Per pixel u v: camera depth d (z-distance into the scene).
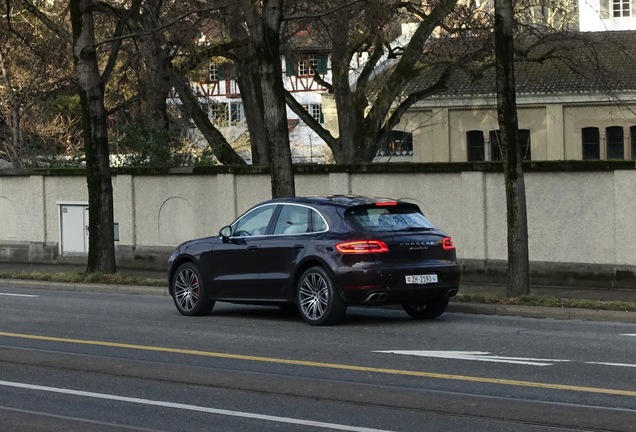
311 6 30.70
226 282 18.86
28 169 34.44
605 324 17.70
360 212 17.45
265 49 24.23
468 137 53.09
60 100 55.97
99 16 33.12
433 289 17.33
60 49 39.91
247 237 18.66
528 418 10.04
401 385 11.91
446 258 17.58
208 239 19.45
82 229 33.50
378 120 36.66
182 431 9.89
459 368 12.90
